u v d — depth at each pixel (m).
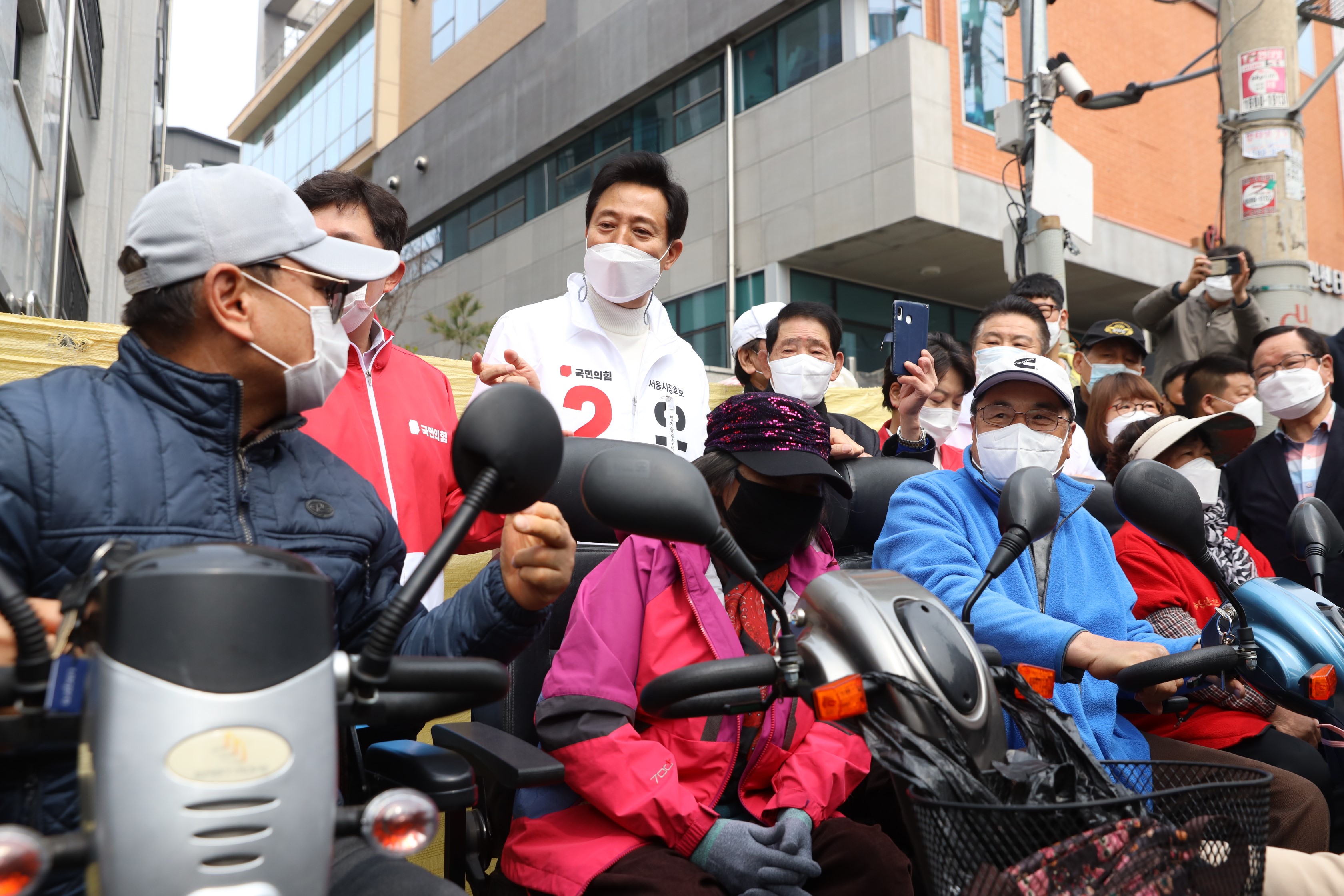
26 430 1.23
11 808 1.11
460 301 19.50
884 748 1.13
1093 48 16.17
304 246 1.36
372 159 25.50
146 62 12.23
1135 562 2.69
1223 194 6.27
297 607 0.89
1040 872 1.01
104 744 0.80
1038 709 1.27
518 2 20.94
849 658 1.22
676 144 17.17
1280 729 2.47
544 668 2.05
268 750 0.83
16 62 6.59
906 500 2.25
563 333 3.02
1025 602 2.13
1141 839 1.04
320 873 0.84
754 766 1.82
